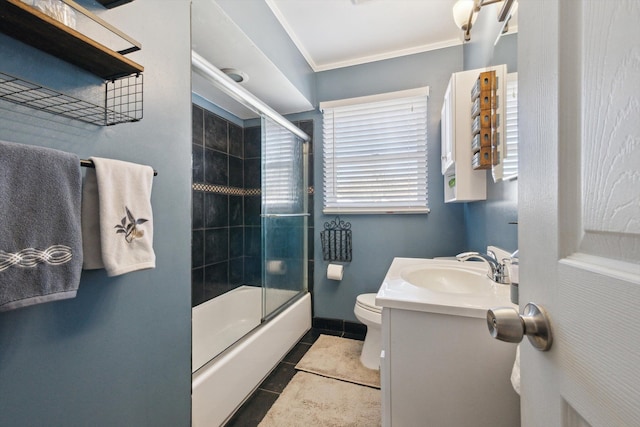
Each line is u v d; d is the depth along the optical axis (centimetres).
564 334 38
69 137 77
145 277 99
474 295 102
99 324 84
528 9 49
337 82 249
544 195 44
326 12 186
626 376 27
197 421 122
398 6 181
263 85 209
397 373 100
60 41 68
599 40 32
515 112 114
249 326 191
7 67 65
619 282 29
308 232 258
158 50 103
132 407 93
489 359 91
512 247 122
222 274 250
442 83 221
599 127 32
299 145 252
